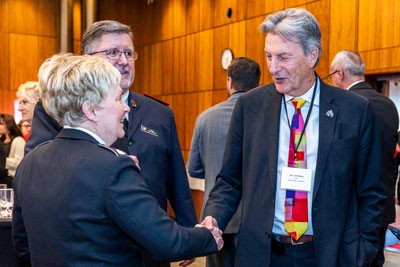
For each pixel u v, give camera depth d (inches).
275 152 61.4
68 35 316.8
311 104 61.8
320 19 216.2
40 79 50.1
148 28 343.9
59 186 44.3
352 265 59.2
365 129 61.4
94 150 45.4
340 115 60.8
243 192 64.5
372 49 192.1
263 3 250.2
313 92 62.0
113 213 42.9
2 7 315.6
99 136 48.5
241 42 265.3
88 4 320.2
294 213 59.9
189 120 309.4
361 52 196.7
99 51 64.7
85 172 43.8
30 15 323.9
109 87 47.7
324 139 59.8
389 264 89.7
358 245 60.5
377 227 61.9
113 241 44.2
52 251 44.3
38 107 67.0
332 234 58.7
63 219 43.4
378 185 62.9
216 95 285.1
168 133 72.8
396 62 182.2
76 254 43.1
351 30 200.8
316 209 58.9
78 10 338.0
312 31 58.8
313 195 58.9
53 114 48.4
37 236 45.5
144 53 349.1
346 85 111.0
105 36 65.0
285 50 58.3
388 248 94.1
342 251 60.1
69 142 47.1
